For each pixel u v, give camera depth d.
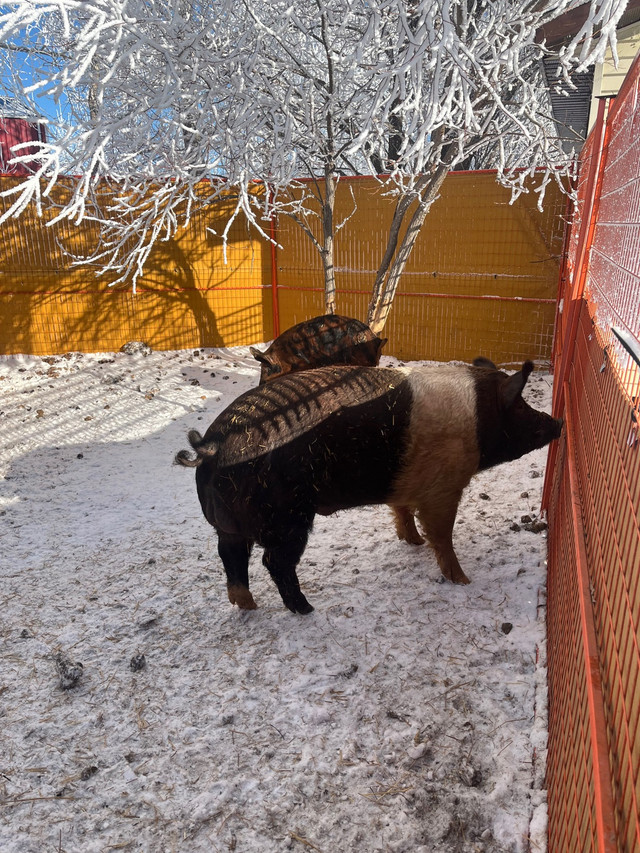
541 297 8.66
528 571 4.05
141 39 4.32
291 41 7.15
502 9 6.04
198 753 2.80
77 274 10.39
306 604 3.78
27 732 2.97
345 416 3.45
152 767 2.75
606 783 1.29
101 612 3.96
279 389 3.58
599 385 2.39
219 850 2.35
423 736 2.81
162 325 11.02
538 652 3.24
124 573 4.43
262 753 2.78
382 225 9.83
